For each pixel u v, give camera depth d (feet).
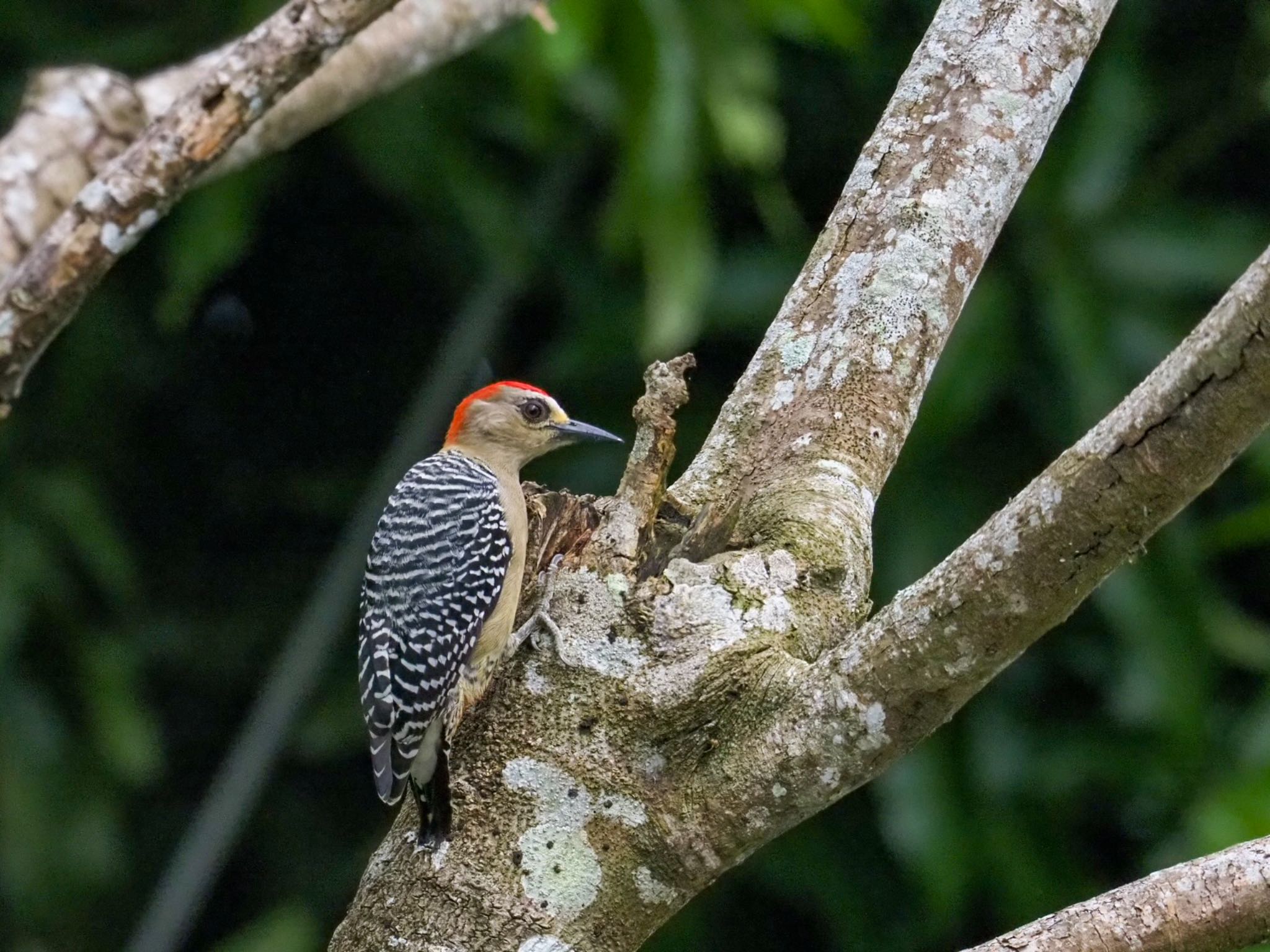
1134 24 43.96
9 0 47.50
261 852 50.29
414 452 44.37
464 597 24.16
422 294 53.16
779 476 22.13
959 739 42.22
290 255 52.65
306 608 46.96
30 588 45.14
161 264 49.93
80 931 48.11
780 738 18.89
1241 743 39.34
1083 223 42.45
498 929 19.12
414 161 44.60
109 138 26.02
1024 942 16.44
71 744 46.60
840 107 47.93
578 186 47.42
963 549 17.28
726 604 20.15
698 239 34.55
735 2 33.60
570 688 19.98
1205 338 15.42
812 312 23.48
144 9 48.70
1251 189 48.83
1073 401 41.19
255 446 53.57
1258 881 16.12
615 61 33.09
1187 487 15.98
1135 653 39.96
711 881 19.53
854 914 44.39
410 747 21.33
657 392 21.26
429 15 28.45
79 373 49.65
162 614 51.75
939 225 23.31
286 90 20.71
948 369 41.39
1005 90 23.81
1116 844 46.88
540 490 25.62
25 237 25.23
